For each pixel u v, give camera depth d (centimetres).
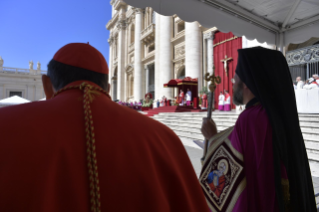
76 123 51
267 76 118
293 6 289
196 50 1723
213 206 124
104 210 45
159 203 51
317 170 386
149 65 2558
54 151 45
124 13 3180
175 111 1397
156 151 59
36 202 40
